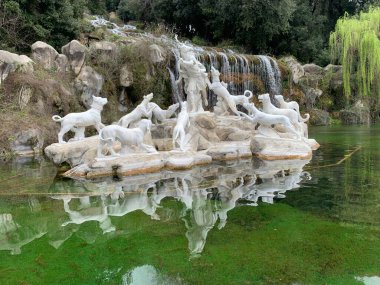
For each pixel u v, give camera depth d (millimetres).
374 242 4707
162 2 31828
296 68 26641
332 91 28703
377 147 14023
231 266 4078
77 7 21672
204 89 12984
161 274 3930
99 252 4617
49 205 6895
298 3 33375
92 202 7055
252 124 13141
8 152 12711
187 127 10867
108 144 9242
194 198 7168
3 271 4129
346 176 8891
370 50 24547
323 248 4539
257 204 6590
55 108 15562
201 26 32750
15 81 14570
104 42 18719
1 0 17531
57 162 9609
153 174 9281
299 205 6469
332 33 27266
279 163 10656
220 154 10977
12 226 5742
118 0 40625
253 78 24031
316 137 17859
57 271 4105
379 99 26219
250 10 27531
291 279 3750
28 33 18750
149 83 19469
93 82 17391
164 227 5523
